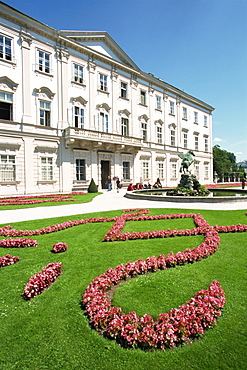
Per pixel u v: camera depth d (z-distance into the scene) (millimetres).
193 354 2557
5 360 2512
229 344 2680
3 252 5938
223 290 3803
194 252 5383
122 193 24328
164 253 5668
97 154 26812
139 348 2676
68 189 24234
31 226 8727
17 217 10680
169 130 37719
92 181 25062
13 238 7133
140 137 32688
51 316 3254
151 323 2916
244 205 13586
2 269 4914
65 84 24109
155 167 35000
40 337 2848
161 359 2502
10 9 19984
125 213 11266
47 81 22859
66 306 3488
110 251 5875
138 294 3771
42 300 3666
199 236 7152
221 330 2918
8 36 20234
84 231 8000
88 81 26297
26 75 21266
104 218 9875
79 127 25422
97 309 3230
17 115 20781
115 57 29625
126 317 2994
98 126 27141
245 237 6945
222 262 5043
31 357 2551
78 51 25406
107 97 28266
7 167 20344
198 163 45062
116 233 7281
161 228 8227
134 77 31766
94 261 5227
